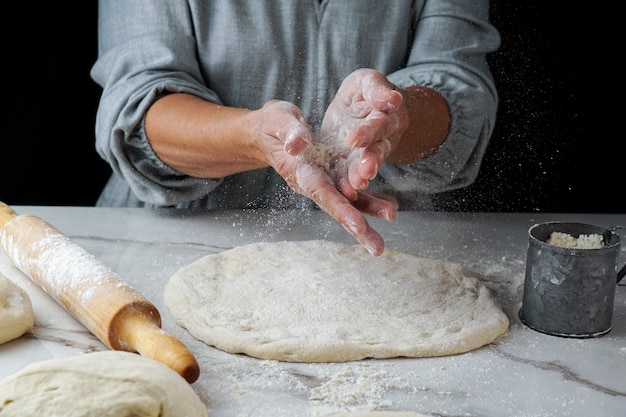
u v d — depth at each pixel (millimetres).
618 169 2451
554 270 1223
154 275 1447
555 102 2377
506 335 1256
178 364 1055
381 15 1872
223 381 1118
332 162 1335
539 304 1254
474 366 1162
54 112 2383
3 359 1162
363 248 1527
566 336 1245
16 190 2398
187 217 1731
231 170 1702
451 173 1787
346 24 1850
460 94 1718
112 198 2045
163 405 949
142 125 1699
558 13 2328
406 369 1153
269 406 1062
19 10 2246
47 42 2305
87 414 919
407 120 1468
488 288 1396
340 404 1068
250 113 1475
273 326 1237
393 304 1312
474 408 1062
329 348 1168
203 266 1433
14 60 2283
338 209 1232
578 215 1788
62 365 993
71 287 1229
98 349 1202
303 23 1851
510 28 2332
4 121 2324
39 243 1343
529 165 2346
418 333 1223
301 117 1369
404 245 1598
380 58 1891
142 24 1825
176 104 1688
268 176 1933
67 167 2445
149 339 1099
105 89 1801
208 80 1886
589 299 1227
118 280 1220
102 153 1827
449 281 1400
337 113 1370
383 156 1252
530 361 1178
